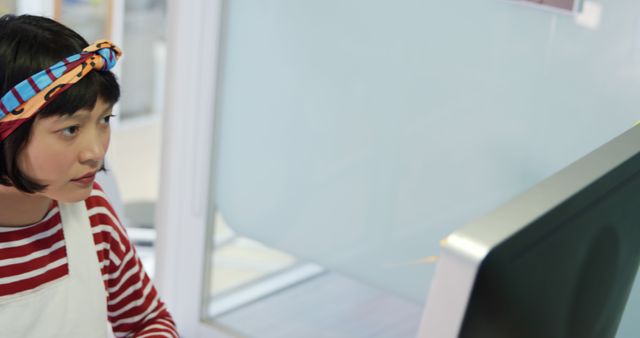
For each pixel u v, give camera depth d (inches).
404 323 86.4
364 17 80.9
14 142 34.9
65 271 42.4
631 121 69.1
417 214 82.6
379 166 83.7
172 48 93.5
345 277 89.2
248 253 96.0
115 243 45.3
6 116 34.2
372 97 82.4
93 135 36.5
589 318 29.9
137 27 189.0
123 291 46.6
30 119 34.5
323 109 85.7
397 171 82.7
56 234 42.1
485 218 21.8
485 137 76.9
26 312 41.1
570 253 25.5
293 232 91.7
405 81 80.0
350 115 84.2
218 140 94.3
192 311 101.3
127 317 47.3
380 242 85.7
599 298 30.0
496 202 77.7
